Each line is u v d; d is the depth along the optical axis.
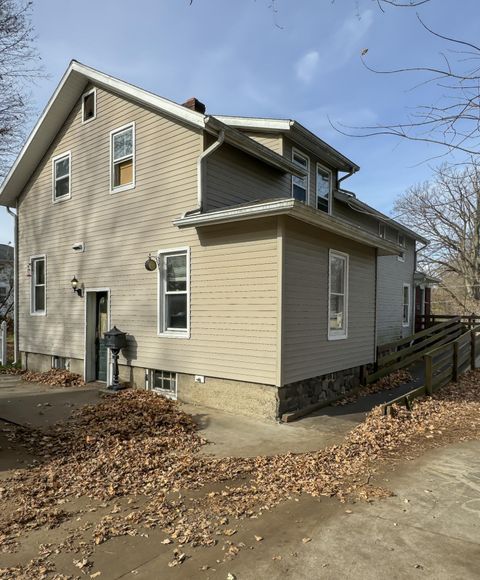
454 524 3.72
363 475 4.86
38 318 12.88
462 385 10.38
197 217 8.12
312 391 8.35
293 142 11.41
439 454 5.55
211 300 8.33
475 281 25.45
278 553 3.31
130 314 9.96
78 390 9.88
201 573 3.08
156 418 7.28
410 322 19.02
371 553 3.28
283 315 7.38
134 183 9.93
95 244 10.92
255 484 4.70
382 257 16.08
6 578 3.04
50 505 4.23
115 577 3.05
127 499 4.37
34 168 13.13
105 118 10.72
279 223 7.36
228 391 8.02
